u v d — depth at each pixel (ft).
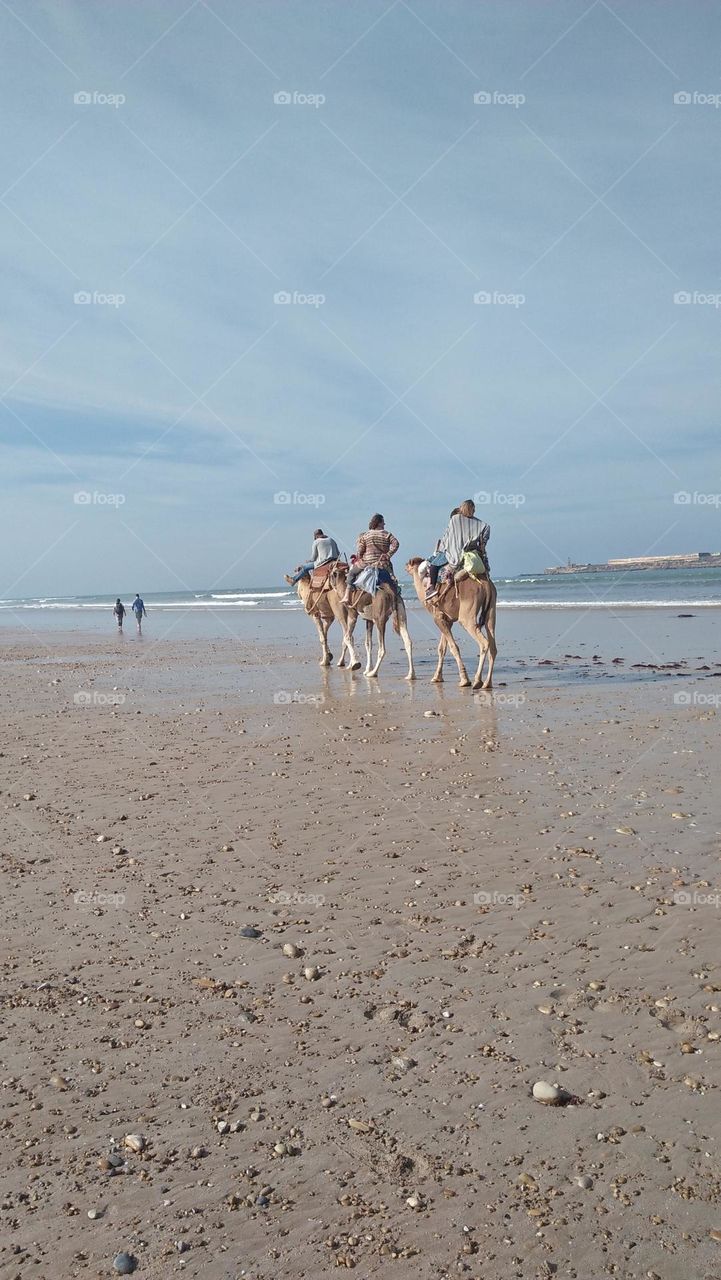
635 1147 10.89
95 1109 12.08
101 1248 9.59
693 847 21.47
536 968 15.78
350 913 18.62
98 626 164.66
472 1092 12.19
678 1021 13.76
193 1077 12.80
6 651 105.70
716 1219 9.66
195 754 35.06
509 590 224.12
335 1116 11.79
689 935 16.67
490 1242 9.51
